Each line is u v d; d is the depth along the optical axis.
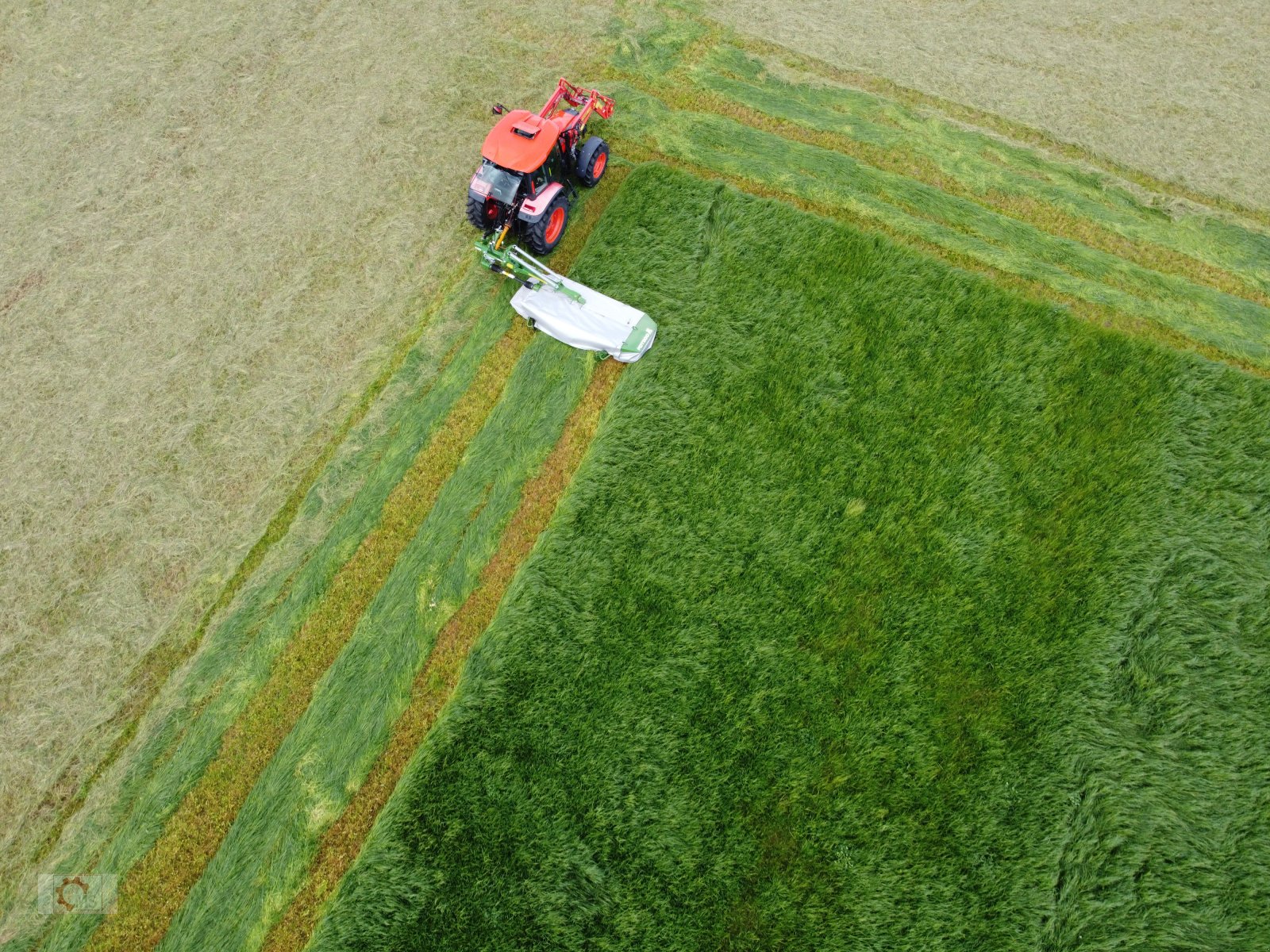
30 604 10.02
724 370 11.62
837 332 11.95
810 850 8.63
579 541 10.33
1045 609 9.88
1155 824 8.73
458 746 9.12
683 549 10.28
